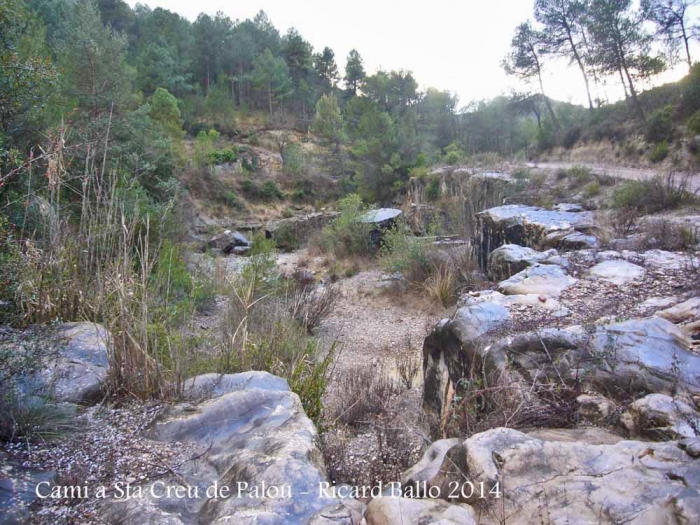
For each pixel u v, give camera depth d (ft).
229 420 9.22
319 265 46.19
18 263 13.58
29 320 13.58
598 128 87.66
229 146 123.54
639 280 18.66
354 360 22.12
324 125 125.59
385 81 160.04
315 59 215.51
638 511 5.83
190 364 13.21
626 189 38.40
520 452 7.32
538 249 29.43
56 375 10.21
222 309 23.00
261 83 162.20
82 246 14.89
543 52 114.73
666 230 25.61
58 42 51.24
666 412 8.50
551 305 16.48
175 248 27.99
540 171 60.95
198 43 170.60
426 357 16.56
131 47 157.07
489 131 147.54
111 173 15.49
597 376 10.69
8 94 19.66
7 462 7.63
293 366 14.82
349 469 10.94
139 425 9.14
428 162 84.53
